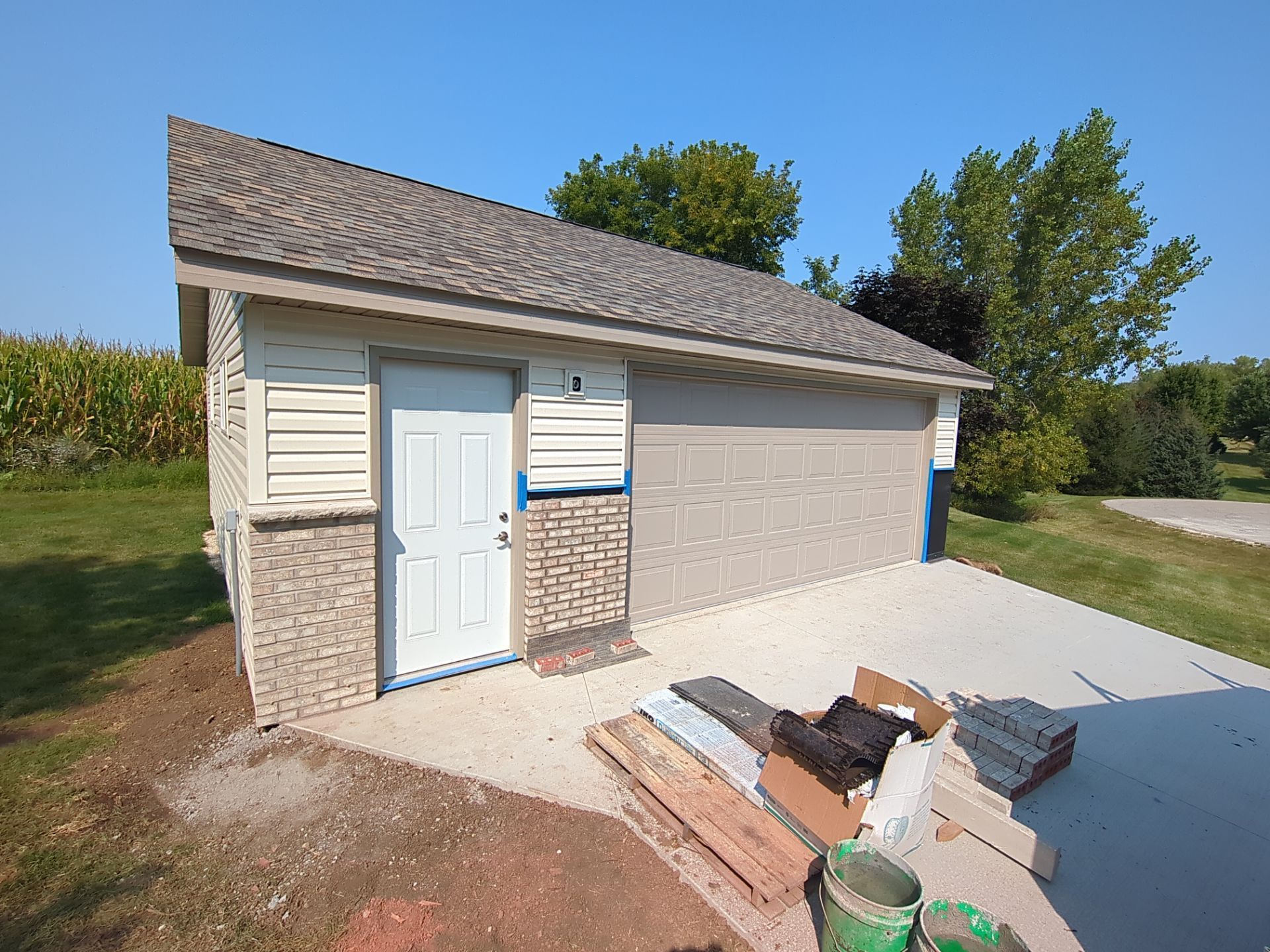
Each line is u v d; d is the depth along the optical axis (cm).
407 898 265
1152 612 965
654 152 2655
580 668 498
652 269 761
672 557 637
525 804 328
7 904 254
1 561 782
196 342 944
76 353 1442
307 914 255
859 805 265
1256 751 446
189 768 353
